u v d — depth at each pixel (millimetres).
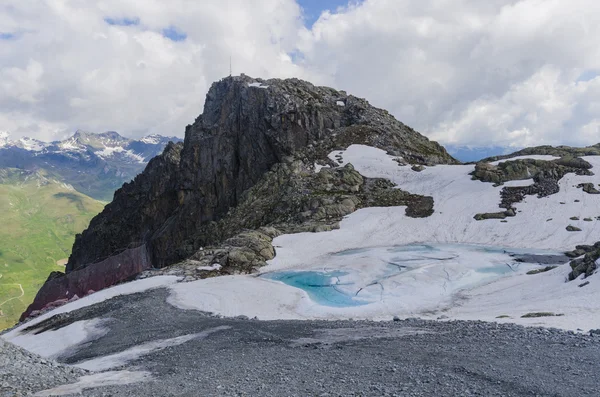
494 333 22391
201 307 41219
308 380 15930
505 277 45094
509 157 97625
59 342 36562
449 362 17203
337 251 64125
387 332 26109
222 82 128875
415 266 51406
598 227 62188
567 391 13156
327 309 38875
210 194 116438
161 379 17547
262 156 113812
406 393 13602
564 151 94188
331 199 84000
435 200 81500
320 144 113312
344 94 139375
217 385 15859
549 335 20656
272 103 114938
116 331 35719
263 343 25422
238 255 58531
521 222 67750
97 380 17688
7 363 18219
